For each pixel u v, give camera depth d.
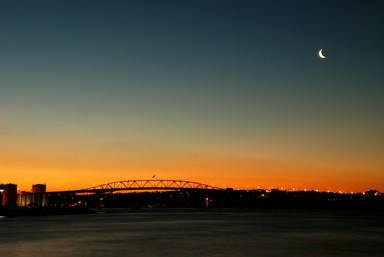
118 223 140.62
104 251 62.88
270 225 129.62
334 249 66.06
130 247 67.56
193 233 95.31
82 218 190.00
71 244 71.88
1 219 179.12
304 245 71.38
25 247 67.69
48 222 148.25
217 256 58.44
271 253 61.50
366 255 60.12
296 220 169.50
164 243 73.62
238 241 77.44
